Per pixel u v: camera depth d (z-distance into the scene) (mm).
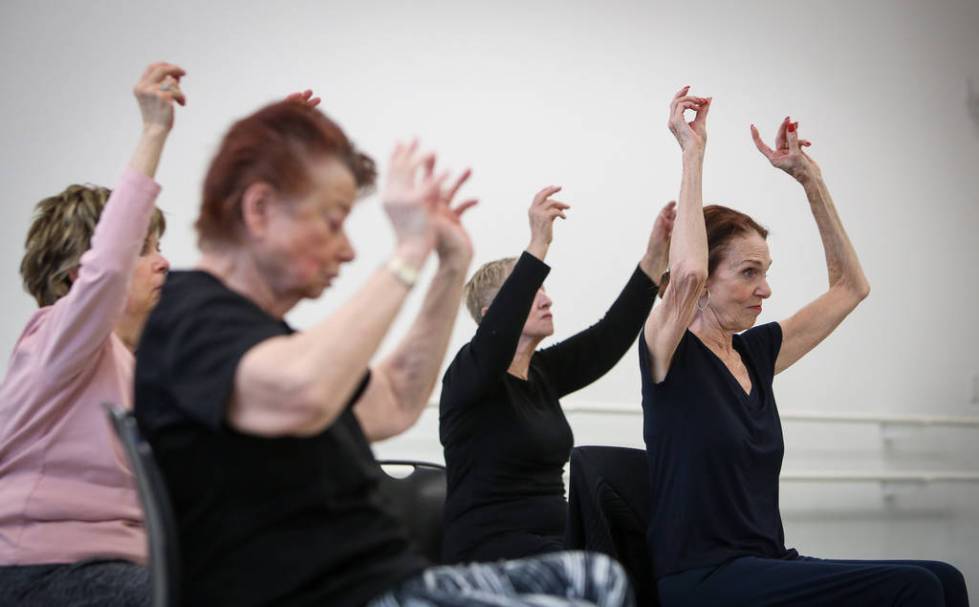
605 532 2105
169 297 1149
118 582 1687
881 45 4707
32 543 1716
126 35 3416
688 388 2197
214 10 3500
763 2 4441
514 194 3830
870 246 4555
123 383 1834
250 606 1094
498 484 2334
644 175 4078
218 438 1102
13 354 1804
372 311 1062
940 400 4605
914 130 4742
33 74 3312
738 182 4293
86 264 1655
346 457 1189
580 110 3992
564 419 2525
